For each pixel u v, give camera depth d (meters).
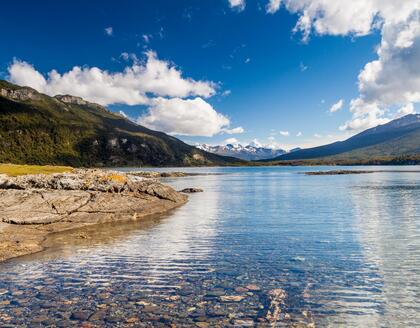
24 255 24.38
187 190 86.62
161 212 48.53
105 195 47.62
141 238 30.38
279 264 21.52
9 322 13.56
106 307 15.05
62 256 24.03
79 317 14.02
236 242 28.22
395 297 15.96
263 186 107.69
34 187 51.00
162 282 18.34
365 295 16.22
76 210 40.66
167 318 13.95
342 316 14.09
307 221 38.62
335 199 63.78
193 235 31.53
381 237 29.16
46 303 15.46
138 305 15.27
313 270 20.14
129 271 20.36
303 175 193.62
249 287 17.45
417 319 13.78
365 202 57.50
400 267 20.45
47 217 36.59
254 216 43.56
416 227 33.62
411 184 101.94
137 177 70.88
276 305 15.19
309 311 14.58
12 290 17.14
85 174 58.81
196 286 17.67
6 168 70.25
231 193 82.25
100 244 27.97
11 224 34.12
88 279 18.91
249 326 13.28
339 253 23.98
